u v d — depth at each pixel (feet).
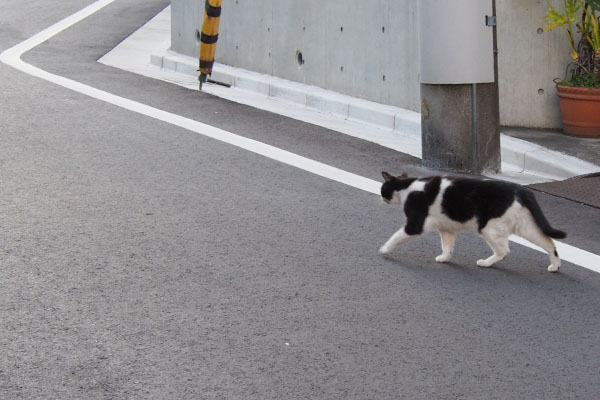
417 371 18.63
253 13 53.62
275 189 31.81
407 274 24.32
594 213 30.71
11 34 68.54
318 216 29.01
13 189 30.25
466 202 24.34
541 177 35.96
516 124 41.91
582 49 40.83
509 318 21.52
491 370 18.80
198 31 58.75
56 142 36.76
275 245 26.12
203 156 35.81
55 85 49.08
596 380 18.49
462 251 26.45
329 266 24.66
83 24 74.18
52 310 20.94
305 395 17.51
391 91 44.19
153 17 78.84
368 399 17.44
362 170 35.09
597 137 39.93
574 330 20.94
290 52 50.96
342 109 45.62
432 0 34.99
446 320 21.27
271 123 42.96
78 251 24.85
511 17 41.04
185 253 25.12
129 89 49.62
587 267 25.30
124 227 27.02
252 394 17.48
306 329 20.49
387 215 29.40
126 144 37.06
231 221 28.09
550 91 41.52
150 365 18.51
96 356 18.81
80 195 29.96
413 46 42.19
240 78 52.95
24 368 18.17
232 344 19.60
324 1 47.67
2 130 38.17
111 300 21.67
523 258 25.91
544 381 18.39
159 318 20.77
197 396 17.34
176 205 29.40
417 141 41.06
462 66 35.04
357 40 45.83
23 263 23.76
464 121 35.55
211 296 22.18
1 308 20.92
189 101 47.37
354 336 20.21
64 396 17.17
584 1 40.40
